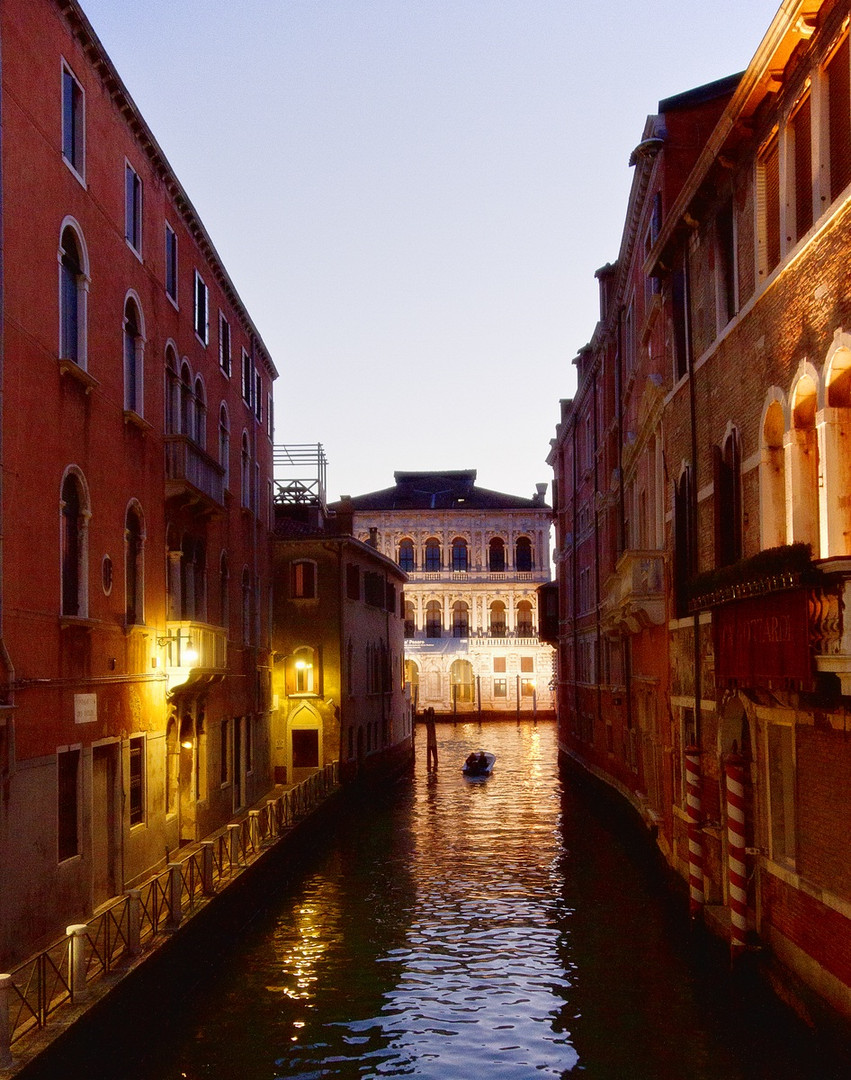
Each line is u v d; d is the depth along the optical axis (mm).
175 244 18781
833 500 9227
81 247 13648
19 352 11516
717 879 14195
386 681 39312
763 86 10883
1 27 11117
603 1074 10453
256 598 26375
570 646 40781
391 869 21359
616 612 21953
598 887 19250
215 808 21172
